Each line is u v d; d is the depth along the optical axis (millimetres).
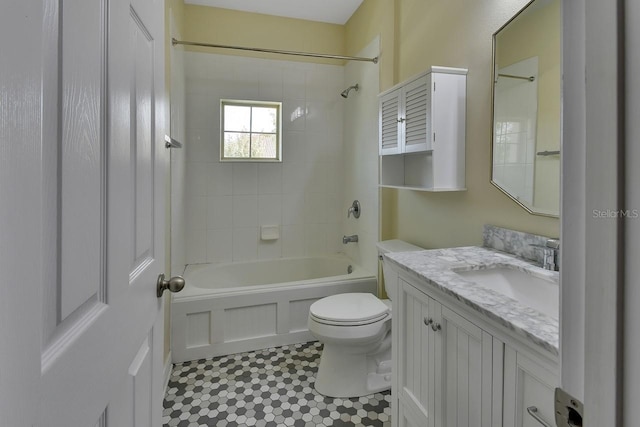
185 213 2861
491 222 1563
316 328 1843
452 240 1835
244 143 3086
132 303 717
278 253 3188
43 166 396
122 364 662
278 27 3055
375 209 2629
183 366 2174
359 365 1891
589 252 344
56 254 429
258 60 3020
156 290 921
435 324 1087
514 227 1437
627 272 305
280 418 1681
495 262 1288
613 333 318
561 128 383
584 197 351
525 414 756
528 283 1199
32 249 363
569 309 377
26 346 353
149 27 834
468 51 1688
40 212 379
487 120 1573
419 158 2021
